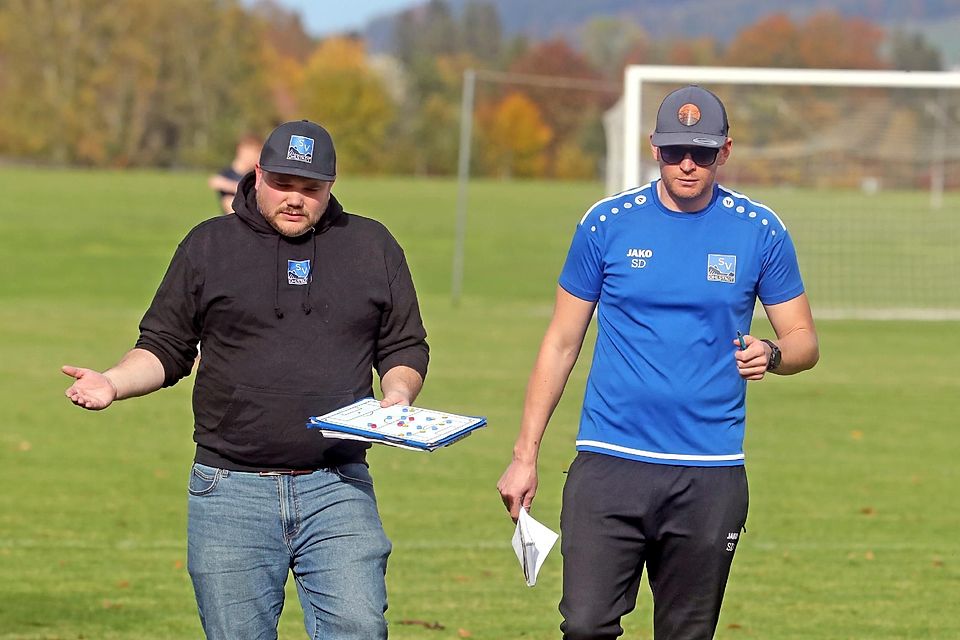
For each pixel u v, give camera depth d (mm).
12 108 188000
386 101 194875
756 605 14438
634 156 27406
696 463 9453
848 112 70188
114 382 8906
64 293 52062
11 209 98750
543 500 19703
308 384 9188
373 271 9477
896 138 69938
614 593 9539
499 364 33500
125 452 22516
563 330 9953
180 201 112750
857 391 30594
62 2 188125
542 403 9938
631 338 9555
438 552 16547
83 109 190625
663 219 9578
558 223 99625
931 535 17766
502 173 190125
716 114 9320
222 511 9172
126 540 16844
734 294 9477
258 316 9188
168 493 19594
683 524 9508
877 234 59438
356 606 9008
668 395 9430
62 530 17297
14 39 187250
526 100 192000
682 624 9797
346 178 171500
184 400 27938
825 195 67625
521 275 64125
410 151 190625
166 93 195625
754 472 21875
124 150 193000
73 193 118562
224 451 9195
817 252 56250
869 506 19500
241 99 198625
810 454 23375
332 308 9312
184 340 9375
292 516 9195
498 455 22812
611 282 9633
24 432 24031
